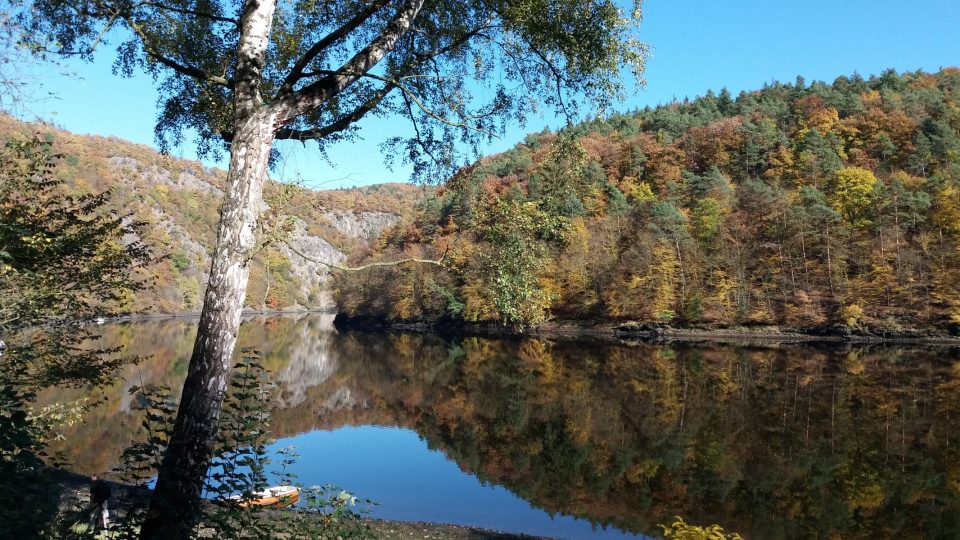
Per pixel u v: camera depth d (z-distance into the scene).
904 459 15.72
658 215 63.34
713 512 12.38
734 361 36.38
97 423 16.36
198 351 3.88
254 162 4.10
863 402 22.73
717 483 14.19
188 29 5.92
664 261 59.22
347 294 80.88
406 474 14.79
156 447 3.83
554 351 44.22
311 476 14.33
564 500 13.05
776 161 86.19
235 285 3.98
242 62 4.33
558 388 27.28
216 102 6.12
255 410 4.41
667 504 12.83
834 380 28.19
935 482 13.93
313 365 37.16
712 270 59.06
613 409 22.52
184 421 3.77
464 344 52.16
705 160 93.25
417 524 11.09
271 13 4.51
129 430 15.73
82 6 4.96
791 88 123.50
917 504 12.63
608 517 12.03
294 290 127.31
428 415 22.23
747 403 22.98
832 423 19.61
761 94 126.06
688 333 56.97
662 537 11.02
